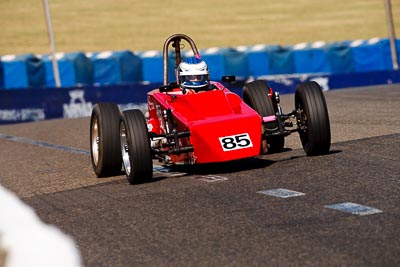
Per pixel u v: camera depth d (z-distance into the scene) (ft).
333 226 70.28
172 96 110.11
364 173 94.89
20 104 257.14
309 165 103.60
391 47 360.48
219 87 113.50
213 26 523.70
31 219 86.69
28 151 167.43
